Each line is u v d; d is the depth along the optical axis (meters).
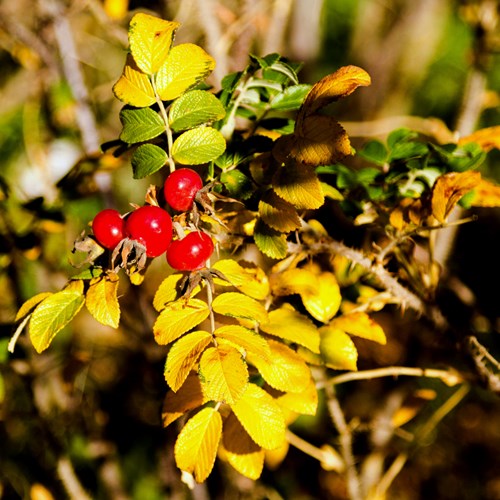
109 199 0.78
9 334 0.69
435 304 0.64
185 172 0.53
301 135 0.52
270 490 0.96
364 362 0.76
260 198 0.56
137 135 0.54
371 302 0.62
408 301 0.62
